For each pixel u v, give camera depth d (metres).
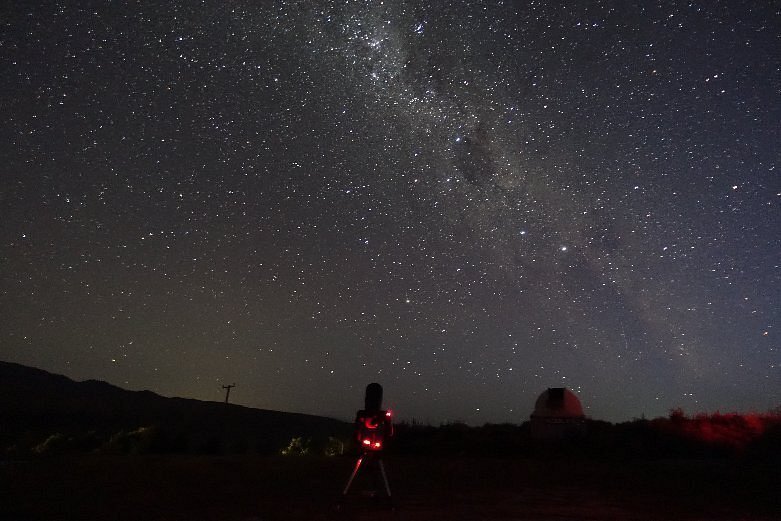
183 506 7.46
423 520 6.57
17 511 7.01
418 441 17.86
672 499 8.41
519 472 11.77
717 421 16.73
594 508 7.58
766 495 8.81
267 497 8.26
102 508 7.26
